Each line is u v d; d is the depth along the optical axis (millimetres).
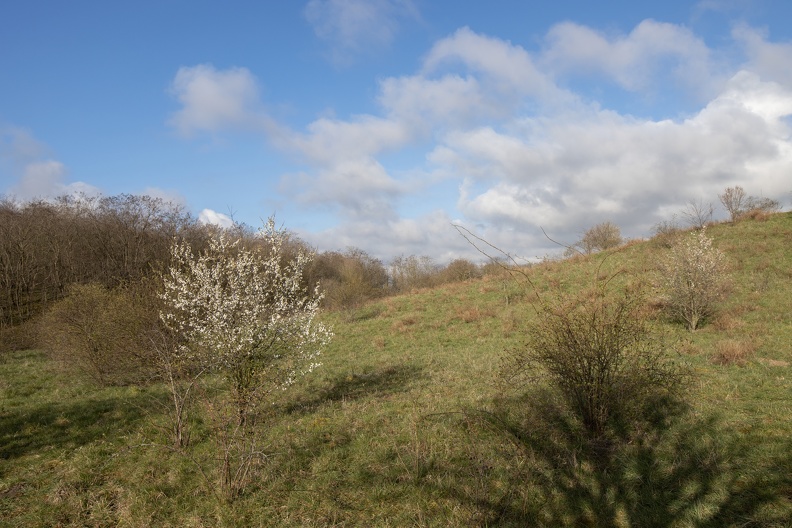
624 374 6656
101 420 9828
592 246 37656
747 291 18562
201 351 7695
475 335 18500
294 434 7895
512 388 9219
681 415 7379
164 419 9383
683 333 14727
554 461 6105
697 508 4832
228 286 8359
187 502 5742
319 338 9680
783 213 28453
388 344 18547
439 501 5320
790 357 11078
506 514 5004
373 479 5984
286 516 5234
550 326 6871
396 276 48156
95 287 14898
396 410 9008
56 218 41906
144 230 42406
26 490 6523
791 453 5812
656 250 26469
